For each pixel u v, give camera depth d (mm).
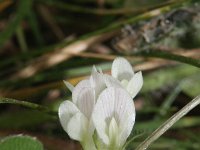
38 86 87
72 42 89
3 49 104
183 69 92
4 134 79
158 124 85
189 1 79
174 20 85
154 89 93
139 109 91
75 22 108
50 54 92
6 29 92
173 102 95
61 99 88
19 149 49
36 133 81
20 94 86
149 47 86
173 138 87
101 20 107
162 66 92
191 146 83
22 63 98
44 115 86
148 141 52
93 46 96
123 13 93
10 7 104
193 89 92
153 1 100
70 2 109
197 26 86
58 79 92
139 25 86
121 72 51
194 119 88
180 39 89
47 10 106
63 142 82
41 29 108
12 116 86
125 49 87
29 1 94
